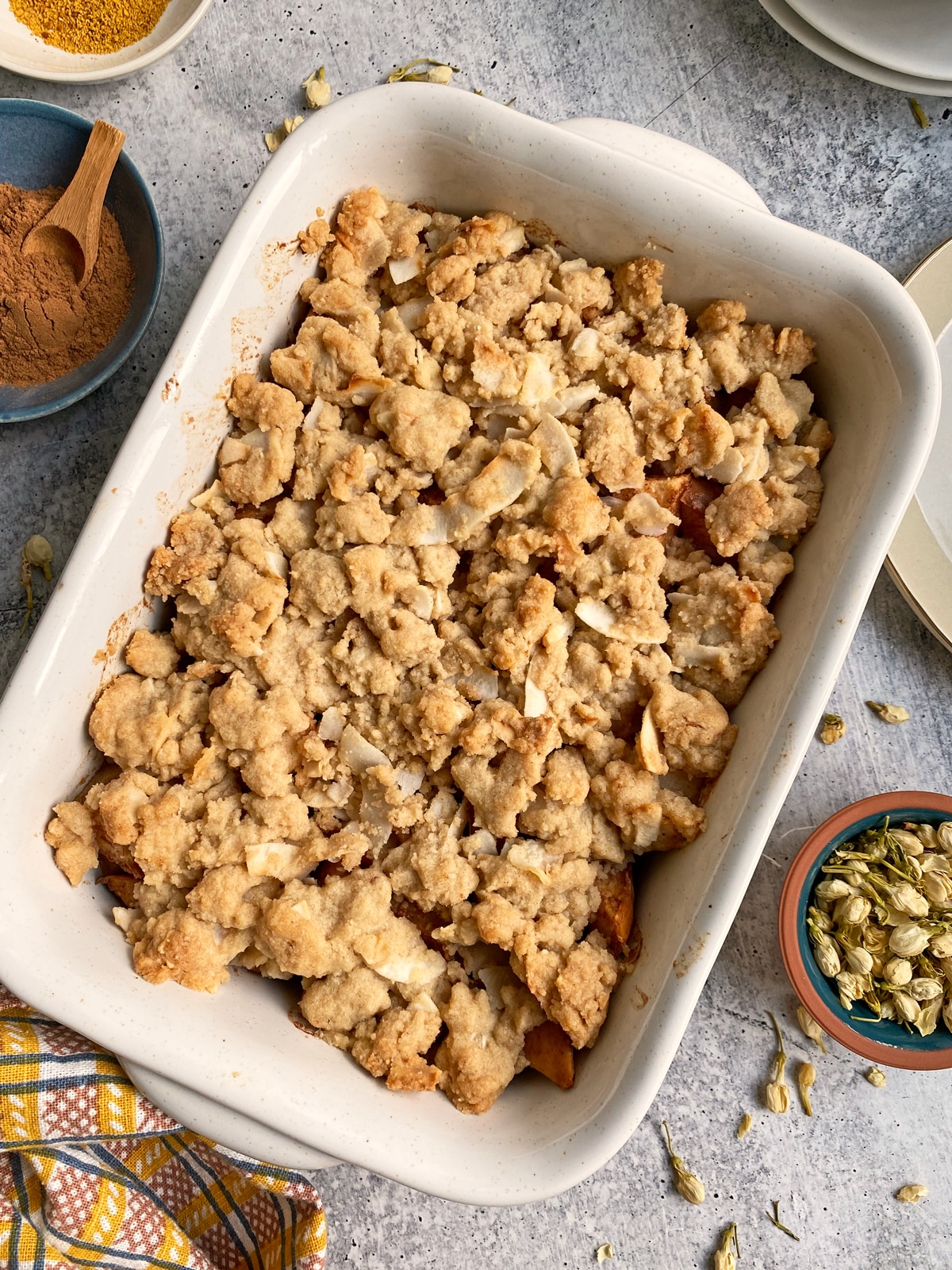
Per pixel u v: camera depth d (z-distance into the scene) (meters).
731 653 0.45
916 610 0.55
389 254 0.47
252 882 0.45
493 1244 0.56
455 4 0.57
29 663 0.43
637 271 0.46
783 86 0.57
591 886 0.45
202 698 0.46
